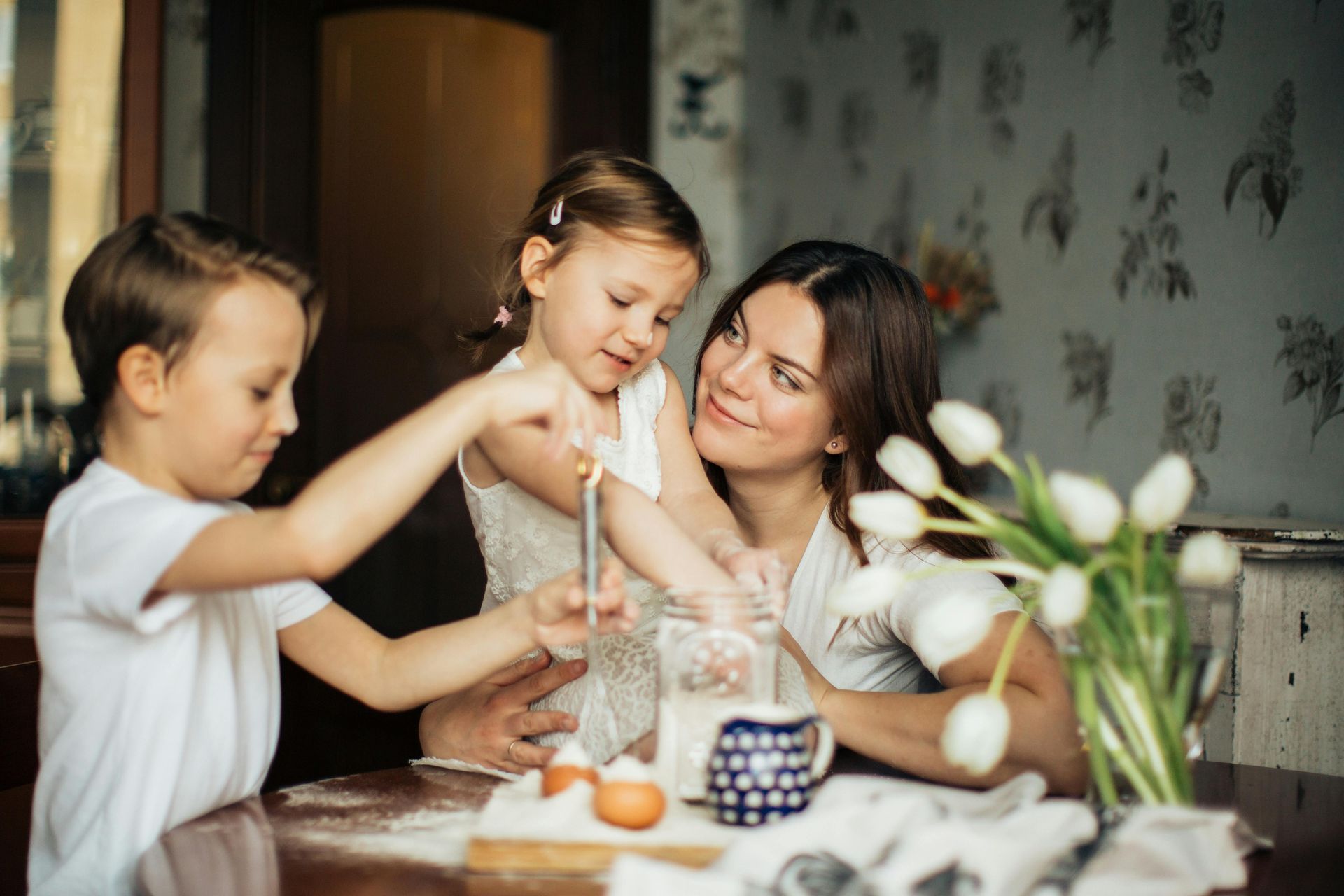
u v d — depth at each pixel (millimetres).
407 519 2803
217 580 793
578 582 921
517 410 825
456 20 2830
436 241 2820
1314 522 1683
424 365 2811
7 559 2080
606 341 1156
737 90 3262
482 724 1099
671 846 746
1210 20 1953
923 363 1354
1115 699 747
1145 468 2074
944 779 1074
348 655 1048
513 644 987
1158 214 2055
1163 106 2051
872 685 1352
